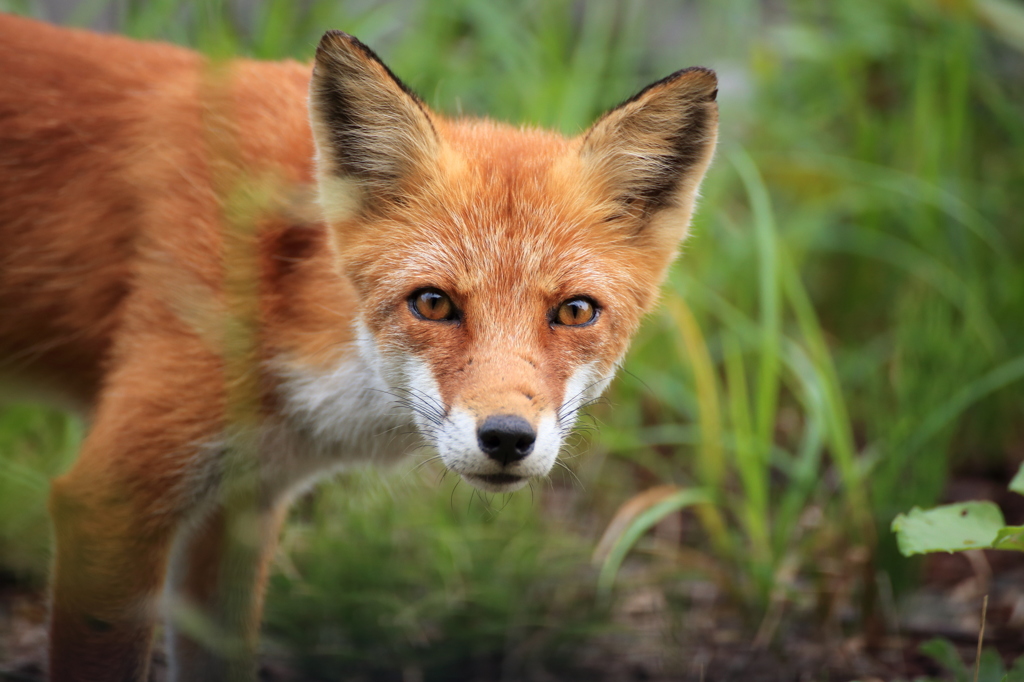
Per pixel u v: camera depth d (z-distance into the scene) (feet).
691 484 34.53
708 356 32.65
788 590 26.68
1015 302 36.50
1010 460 36.52
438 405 18.35
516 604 25.86
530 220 19.33
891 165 40.60
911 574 27.07
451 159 19.77
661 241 20.99
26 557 25.88
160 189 19.97
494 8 38.83
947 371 30.94
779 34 40.29
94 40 22.00
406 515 28.30
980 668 19.80
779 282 34.50
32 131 20.99
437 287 18.81
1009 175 40.11
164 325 19.47
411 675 23.91
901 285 39.75
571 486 34.14
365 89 19.16
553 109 35.63
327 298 20.07
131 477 18.89
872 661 24.94
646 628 26.73
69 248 20.75
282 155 20.48
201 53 20.11
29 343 21.68
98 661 19.17
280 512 22.30
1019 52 43.50
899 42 40.86
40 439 29.63
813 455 27.86
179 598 21.79
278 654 24.34
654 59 41.98
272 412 20.43
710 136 20.38
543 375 18.37
